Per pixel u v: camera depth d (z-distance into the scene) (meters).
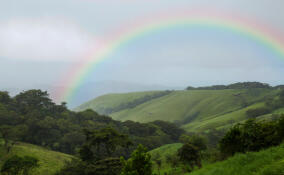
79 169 54.25
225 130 155.75
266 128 26.77
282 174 11.06
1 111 121.81
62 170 57.59
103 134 68.94
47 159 89.19
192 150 47.59
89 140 71.38
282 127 24.91
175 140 173.38
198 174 18.58
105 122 168.75
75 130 135.50
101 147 82.75
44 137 119.62
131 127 166.38
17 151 90.75
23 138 113.06
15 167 62.22
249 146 26.27
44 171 74.12
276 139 24.94
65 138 119.00
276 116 148.50
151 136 152.38
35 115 134.62
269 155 15.09
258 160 14.60
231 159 17.97
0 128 97.31
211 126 188.00
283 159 12.85
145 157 23.69
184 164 49.28
